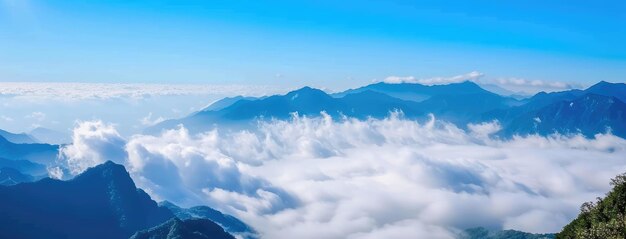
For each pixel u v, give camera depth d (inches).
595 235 2516.0
